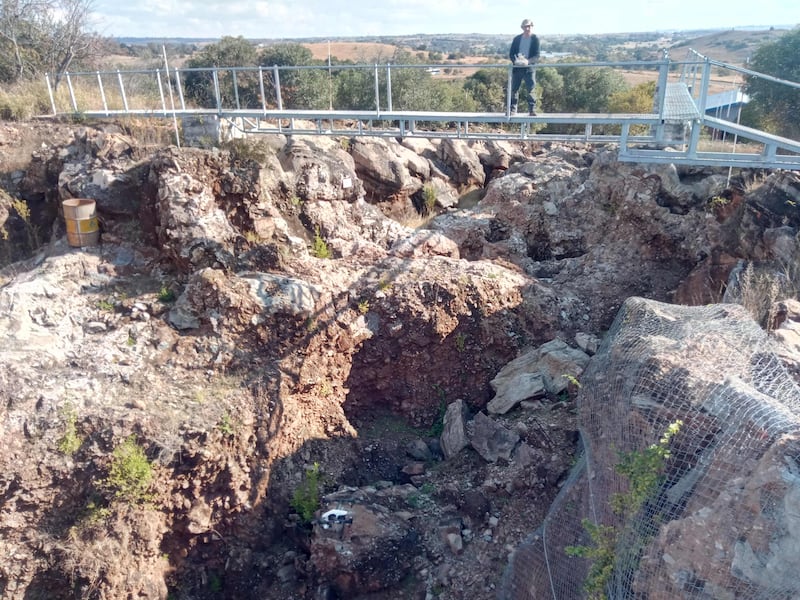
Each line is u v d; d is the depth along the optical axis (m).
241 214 10.37
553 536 6.00
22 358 7.82
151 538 7.11
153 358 8.38
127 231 10.09
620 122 9.59
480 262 11.16
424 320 9.72
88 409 7.45
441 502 8.06
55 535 6.89
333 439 9.19
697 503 4.31
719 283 10.73
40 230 10.90
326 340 9.17
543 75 23.45
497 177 16.80
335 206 11.71
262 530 7.98
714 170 12.57
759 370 5.08
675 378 4.96
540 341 10.43
